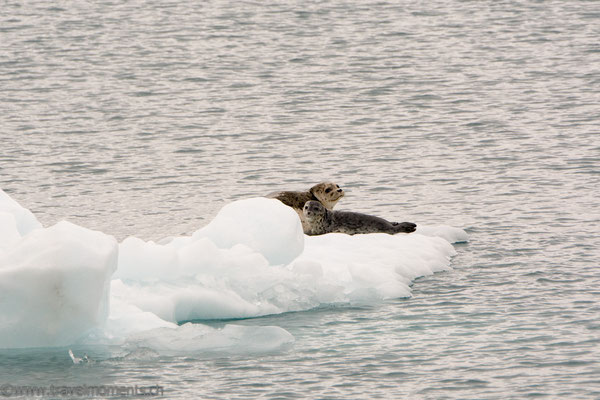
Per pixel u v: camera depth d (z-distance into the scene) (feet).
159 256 151.12
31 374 125.08
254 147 315.99
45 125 357.00
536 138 315.99
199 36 607.78
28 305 131.03
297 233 163.32
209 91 435.53
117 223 219.82
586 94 403.54
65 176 273.75
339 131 341.41
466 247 188.75
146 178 270.87
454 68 483.10
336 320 146.92
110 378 124.06
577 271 169.58
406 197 241.96
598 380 120.88
